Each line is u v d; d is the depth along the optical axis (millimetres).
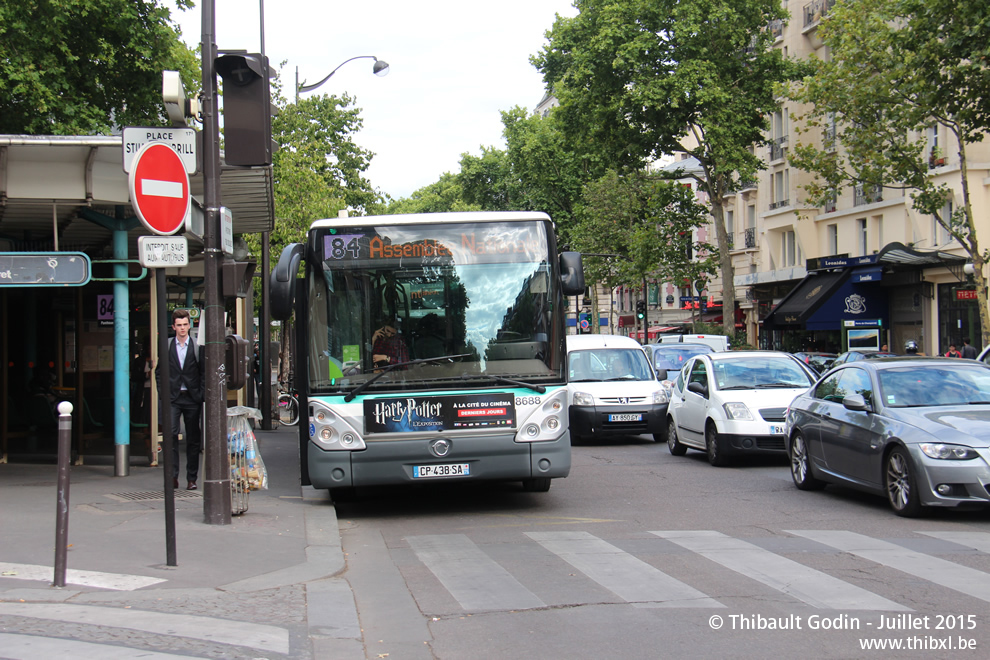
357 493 12578
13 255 11789
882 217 39094
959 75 22219
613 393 19484
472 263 10492
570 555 8102
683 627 5777
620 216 54125
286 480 13664
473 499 11953
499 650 5414
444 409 10234
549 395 10398
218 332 9344
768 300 49438
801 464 12188
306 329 10375
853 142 25766
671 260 46875
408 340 10336
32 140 11039
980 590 6570
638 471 14758
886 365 11055
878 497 11383
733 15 39188
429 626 5961
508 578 7273
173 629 5676
